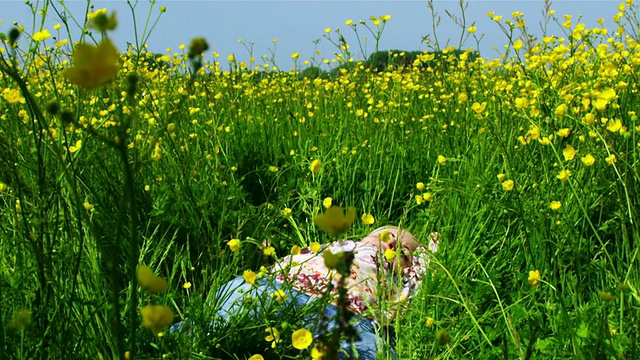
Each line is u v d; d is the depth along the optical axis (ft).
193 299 7.90
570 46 13.80
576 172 9.85
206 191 10.86
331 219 3.42
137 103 12.84
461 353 7.26
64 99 10.85
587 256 7.78
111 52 2.78
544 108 11.14
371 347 7.72
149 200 10.39
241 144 14.93
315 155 14.23
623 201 8.86
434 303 8.05
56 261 6.40
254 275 7.36
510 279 8.82
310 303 7.73
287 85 22.67
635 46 13.39
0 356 5.15
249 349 7.55
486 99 16.08
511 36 13.03
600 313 6.86
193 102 16.94
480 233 9.36
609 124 8.79
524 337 6.60
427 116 15.11
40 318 5.96
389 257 8.13
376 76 20.59
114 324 3.82
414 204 12.37
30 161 7.77
